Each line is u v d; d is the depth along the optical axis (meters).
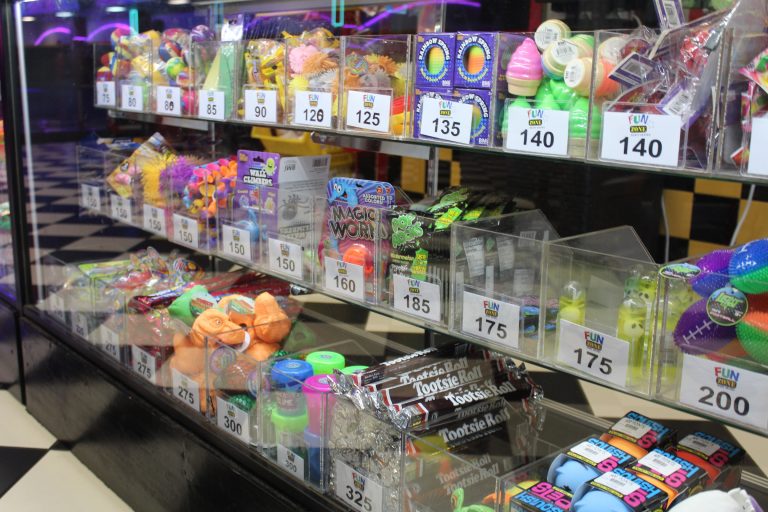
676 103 1.12
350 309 2.03
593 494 1.19
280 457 1.75
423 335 1.86
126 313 2.33
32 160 2.76
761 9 1.08
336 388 1.63
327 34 1.93
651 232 2.57
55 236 2.82
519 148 1.36
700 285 1.12
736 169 1.08
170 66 2.33
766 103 1.04
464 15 1.88
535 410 1.71
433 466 1.48
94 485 2.40
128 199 2.66
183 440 1.99
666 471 1.25
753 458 1.51
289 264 1.96
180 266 2.60
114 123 2.97
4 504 2.25
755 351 1.06
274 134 2.46
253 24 2.31
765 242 1.06
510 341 1.43
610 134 1.20
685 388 1.15
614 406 1.73
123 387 2.27
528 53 1.36
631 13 1.82
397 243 1.64
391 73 1.61
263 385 1.79
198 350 2.02
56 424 2.69
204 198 2.29
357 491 1.56
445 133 1.49
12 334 2.94
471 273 1.49
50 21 2.71
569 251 1.30
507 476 1.34
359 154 2.33
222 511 1.88
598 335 1.26
